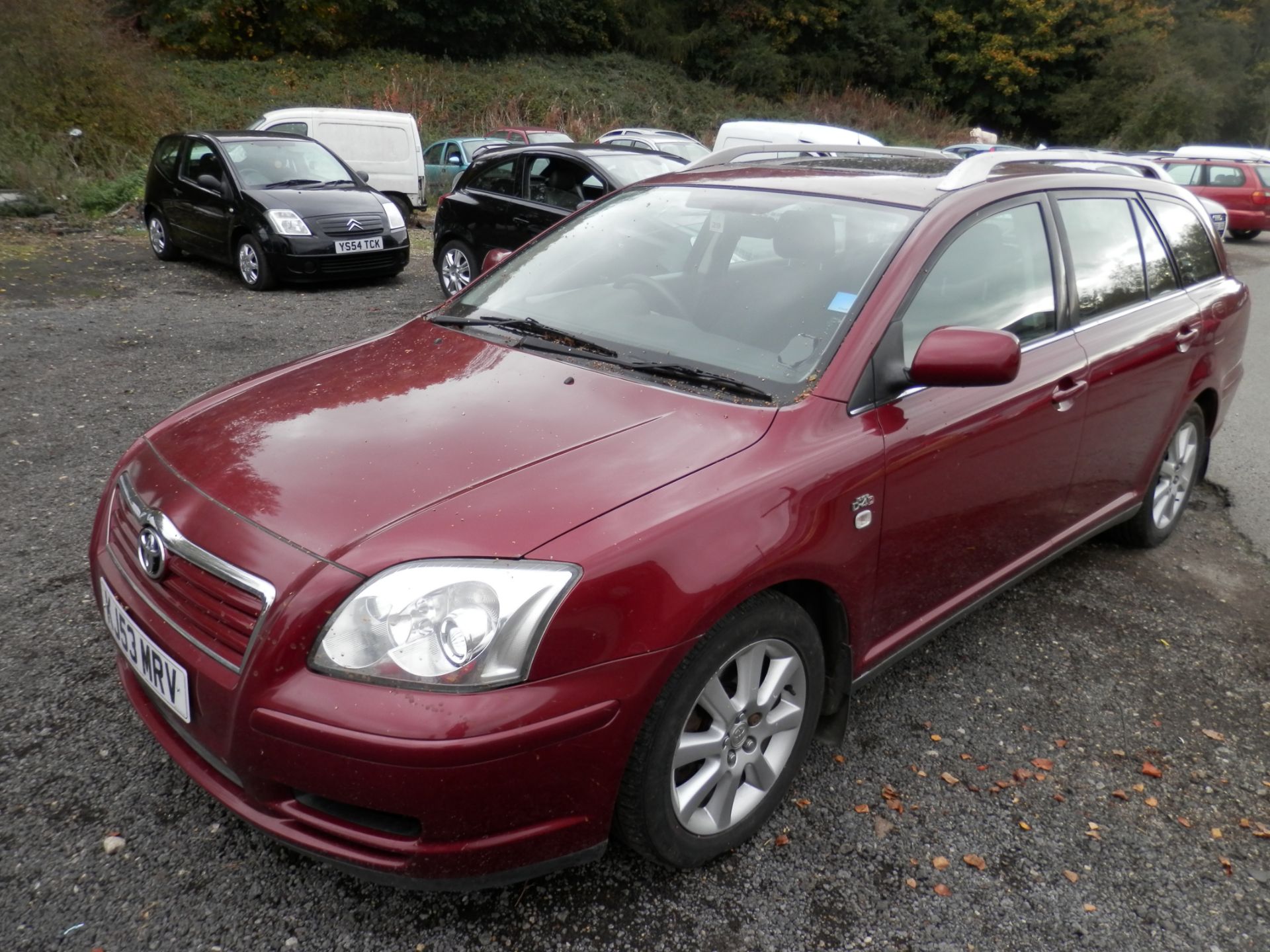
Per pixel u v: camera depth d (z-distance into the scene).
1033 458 3.11
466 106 28.98
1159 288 3.92
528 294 3.18
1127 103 40.38
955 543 2.88
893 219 2.87
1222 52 41.16
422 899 2.19
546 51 35.06
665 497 2.09
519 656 1.85
